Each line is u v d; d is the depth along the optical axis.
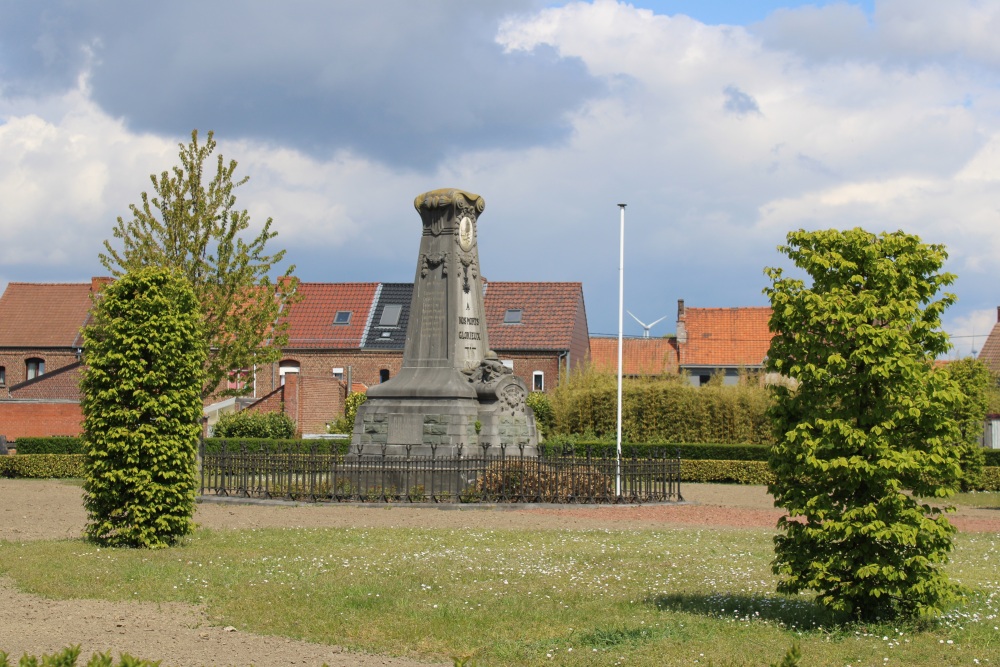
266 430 43.34
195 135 32.56
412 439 25.73
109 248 31.80
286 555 16.45
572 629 11.82
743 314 64.38
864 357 11.62
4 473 36.09
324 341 57.50
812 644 10.96
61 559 15.62
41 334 60.41
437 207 26.67
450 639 11.34
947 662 10.34
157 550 16.86
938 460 11.62
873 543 11.70
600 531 20.31
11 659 9.92
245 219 32.62
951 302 12.05
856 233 12.15
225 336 33.34
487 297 59.34
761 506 27.22
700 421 42.06
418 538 18.56
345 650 10.88
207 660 10.29
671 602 13.29
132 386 17.39
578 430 43.75
